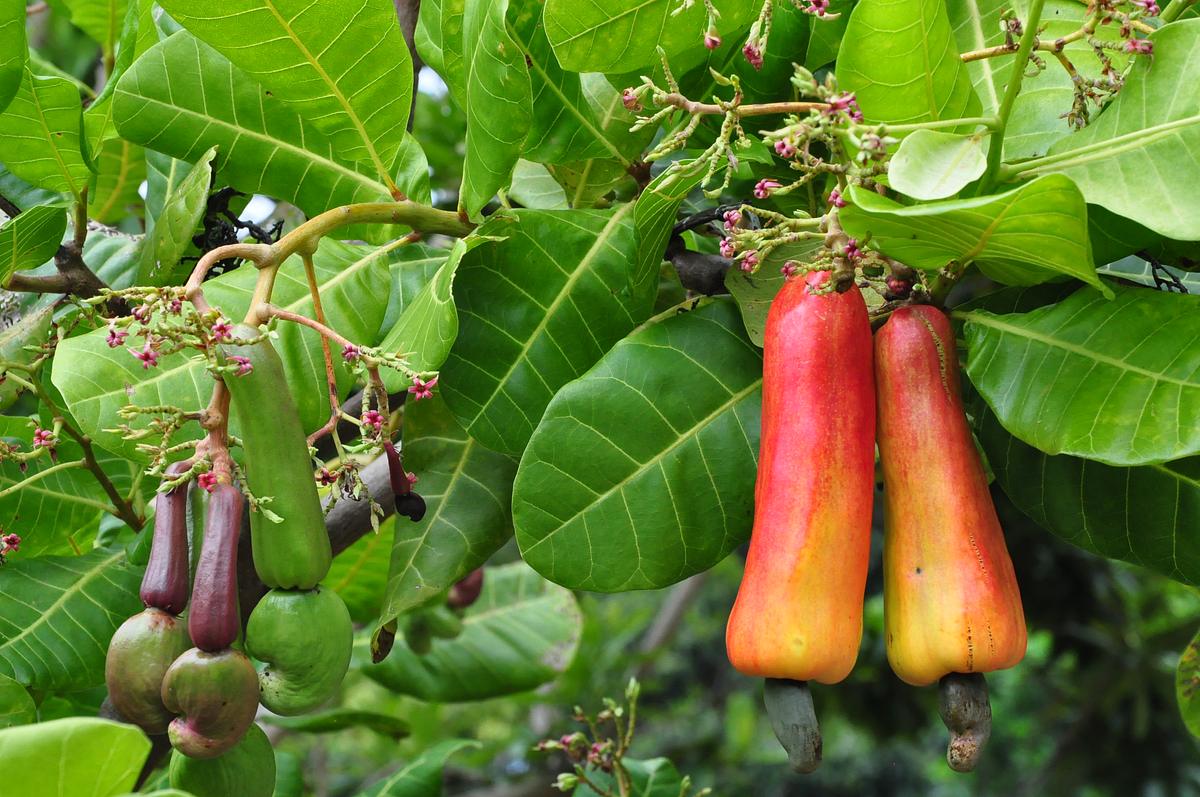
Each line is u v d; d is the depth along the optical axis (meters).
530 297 0.75
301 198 0.81
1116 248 0.70
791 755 0.63
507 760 2.28
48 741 0.58
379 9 0.74
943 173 0.65
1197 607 2.24
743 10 0.73
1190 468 0.70
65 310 0.88
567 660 1.17
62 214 0.79
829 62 0.82
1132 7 0.69
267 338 0.65
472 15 0.72
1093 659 1.92
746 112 0.66
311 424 0.76
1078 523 0.72
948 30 0.67
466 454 0.80
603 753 0.94
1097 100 0.70
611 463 0.71
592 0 0.71
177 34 0.80
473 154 0.74
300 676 0.65
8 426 0.89
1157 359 0.66
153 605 0.64
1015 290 0.72
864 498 0.64
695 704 3.02
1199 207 0.66
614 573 0.71
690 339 0.73
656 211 0.73
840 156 0.67
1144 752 1.97
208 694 0.63
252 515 0.65
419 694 1.13
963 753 0.64
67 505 0.91
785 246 0.76
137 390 0.73
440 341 0.71
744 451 0.72
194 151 0.80
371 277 0.78
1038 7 0.66
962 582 0.63
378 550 1.03
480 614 1.19
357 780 2.41
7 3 0.76
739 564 2.34
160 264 0.80
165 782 0.90
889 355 0.66
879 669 1.96
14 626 0.81
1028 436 0.67
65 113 0.82
